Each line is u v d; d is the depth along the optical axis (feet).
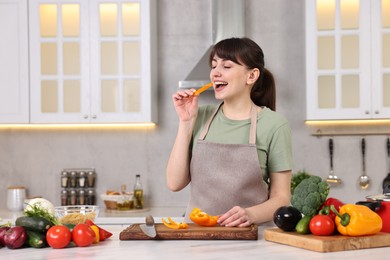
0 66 13.07
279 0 13.87
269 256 4.62
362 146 13.51
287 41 13.83
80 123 13.02
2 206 14.11
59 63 13.04
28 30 13.07
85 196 13.74
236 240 5.46
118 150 14.01
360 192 13.56
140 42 12.95
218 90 6.97
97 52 12.99
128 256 4.69
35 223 5.26
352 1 12.75
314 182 5.47
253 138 6.91
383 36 12.67
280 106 13.76
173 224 5.84
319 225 5.05
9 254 4.93
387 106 12.62
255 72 7.04
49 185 14.08
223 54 6.86
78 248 5.17
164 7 14.02
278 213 5.35
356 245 4.93
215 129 7.23
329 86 12.75
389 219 5.45
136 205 13.17
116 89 13.02
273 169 7.08
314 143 13.69
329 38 12.76
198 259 4.51
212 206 6.90
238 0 13.20
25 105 13.03
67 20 13.07
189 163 7.29
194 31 13.97
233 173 6.80
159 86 13.97
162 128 13.96
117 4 12.98
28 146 14.14
